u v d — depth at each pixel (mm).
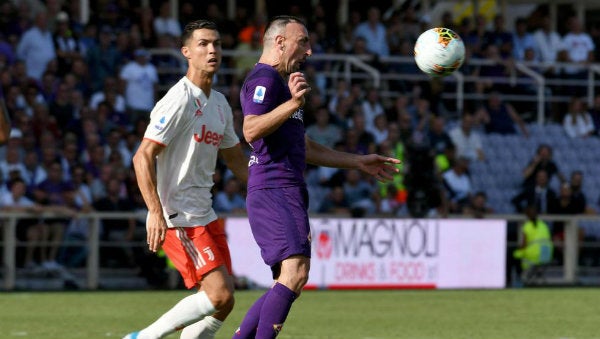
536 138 78875
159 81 71375
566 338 37062
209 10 76062
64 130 62500
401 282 58344
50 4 69062
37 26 65562
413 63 76500
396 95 75500
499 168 76188
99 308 45812
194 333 27078
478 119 77562
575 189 68500
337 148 65938
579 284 63656
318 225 57031
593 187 78938
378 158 28141
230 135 27969
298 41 26234
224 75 73875
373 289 57938
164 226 25781
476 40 80438
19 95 61656
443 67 28562
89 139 61812
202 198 26844
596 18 96250
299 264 25531
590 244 65000
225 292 26328
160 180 26719
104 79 66875
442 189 65438
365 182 65000
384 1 87562
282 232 25531
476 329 39562
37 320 41156
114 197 58406
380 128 69750
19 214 54781
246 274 56031
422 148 66250
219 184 63000
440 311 46125
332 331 38375
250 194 26141
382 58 75562
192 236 26578
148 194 25828
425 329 39406
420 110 73062
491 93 79125
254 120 24969
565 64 81250
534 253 61219
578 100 80438
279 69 26359
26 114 60125
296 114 26250
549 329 39750
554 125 80125
